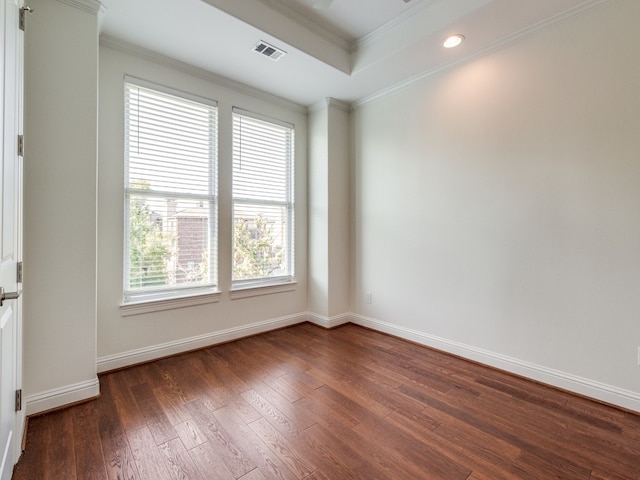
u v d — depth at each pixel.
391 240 3.19
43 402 1.80
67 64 1.86
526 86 2.24
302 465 1.43
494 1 1.95
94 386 1.98
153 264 2.59
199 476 1.36
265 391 2.09
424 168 2.89
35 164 1.76
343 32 2.65
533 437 1.62
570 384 2.06
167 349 2.63
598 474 1.38
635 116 1.82
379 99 3.28
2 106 1.10
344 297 3.61
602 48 1.92
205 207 2.88
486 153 2.46
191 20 2.13
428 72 2.80
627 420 1.77
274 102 3.36
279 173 3.45
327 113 3.42
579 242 2.03
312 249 3.63
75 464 1.43
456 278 2.67
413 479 1.34
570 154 2.05
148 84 2.51
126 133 2.44
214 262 2.94
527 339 2.26
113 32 2.26
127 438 1.61
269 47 2.45
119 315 2.40
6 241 1.20
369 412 1.85
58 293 1.85
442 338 2.78
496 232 2.41
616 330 1.90
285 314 3.50
